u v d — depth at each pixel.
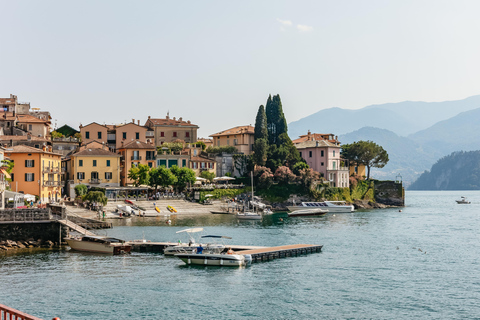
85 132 181.25
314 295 59.16
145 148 171.75
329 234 109.38
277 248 84.44
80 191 147.50
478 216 161.12
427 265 75.38
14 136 153.88
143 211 142.25
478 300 57.44
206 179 177.88
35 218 87.19
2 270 69.50
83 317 51.03
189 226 119.25
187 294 59.16
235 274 69.00
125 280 65.12
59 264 73.88
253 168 188.12
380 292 60.50
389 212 176.12
